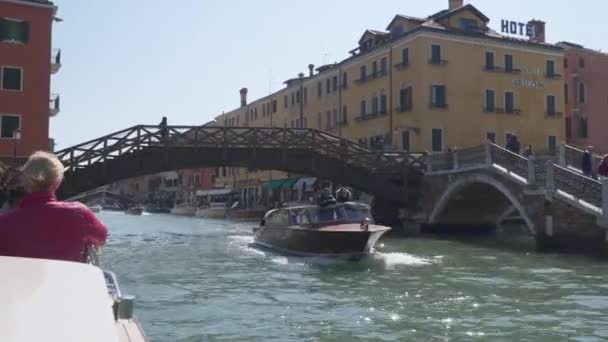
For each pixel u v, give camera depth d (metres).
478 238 24.16
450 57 36.22
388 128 38.16
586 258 16.48
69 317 1.84
